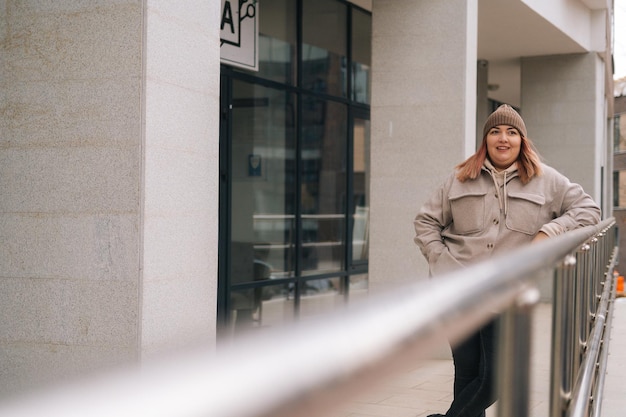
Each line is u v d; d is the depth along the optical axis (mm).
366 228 11469
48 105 4914
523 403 1248
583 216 4016
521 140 4078
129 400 269
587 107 14664
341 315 395
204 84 5230
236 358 316
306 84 10008
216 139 5363
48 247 4891
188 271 5082
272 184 9398
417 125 8445
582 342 3783
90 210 4812
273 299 9430
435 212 4230
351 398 319
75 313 4824
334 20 10617
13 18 4992
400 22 8500
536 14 11578
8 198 4980
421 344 399
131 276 4711
